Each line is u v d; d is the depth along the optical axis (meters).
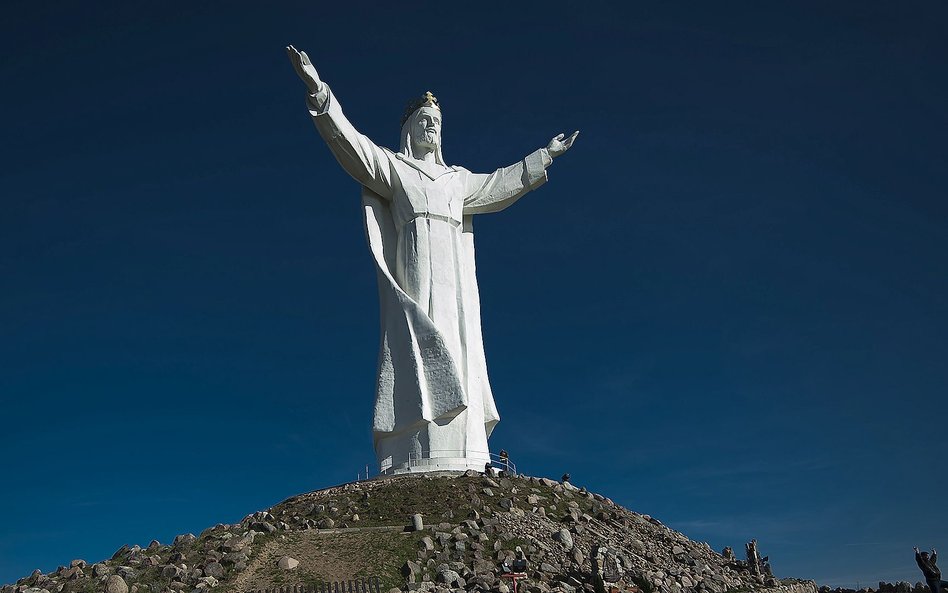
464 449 44.19
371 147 47.41
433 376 44.44
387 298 46.44
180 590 30.38
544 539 36.31
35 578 32.09
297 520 37.44
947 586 34.84
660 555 38.91
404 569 32.31
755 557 41.19
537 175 50.38
